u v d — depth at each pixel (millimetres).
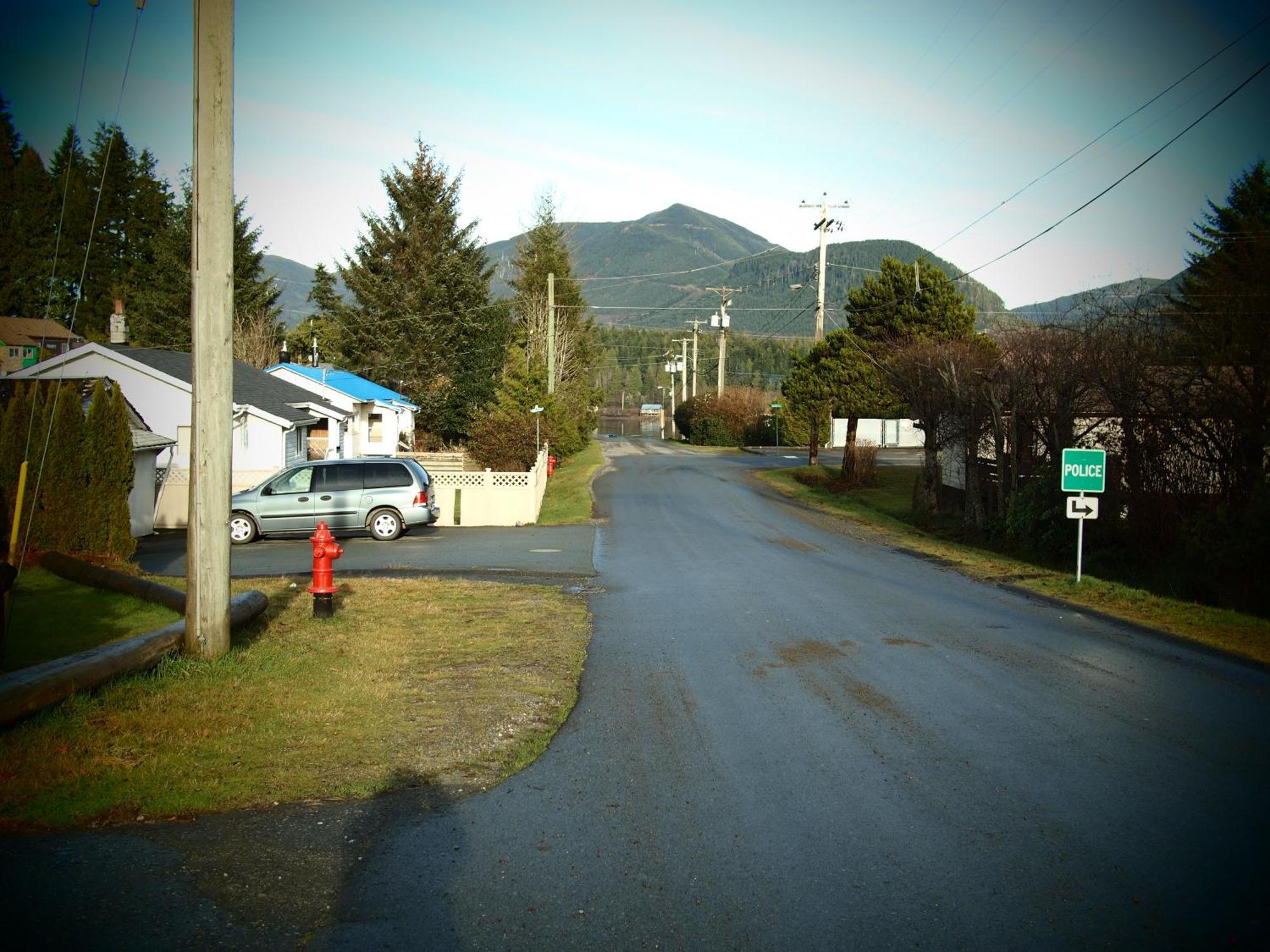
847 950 3865
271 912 4145
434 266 49625
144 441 21062
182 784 5566
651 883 4504
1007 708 7680
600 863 4730
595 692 8227
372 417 43812
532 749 6539
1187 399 14445
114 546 16078
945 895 4379
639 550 18891
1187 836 5078
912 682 8531
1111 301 17016
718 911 4219
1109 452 16656
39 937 3855
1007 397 19906
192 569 8336
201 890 4336
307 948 3838
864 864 4723
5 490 15508
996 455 20453
